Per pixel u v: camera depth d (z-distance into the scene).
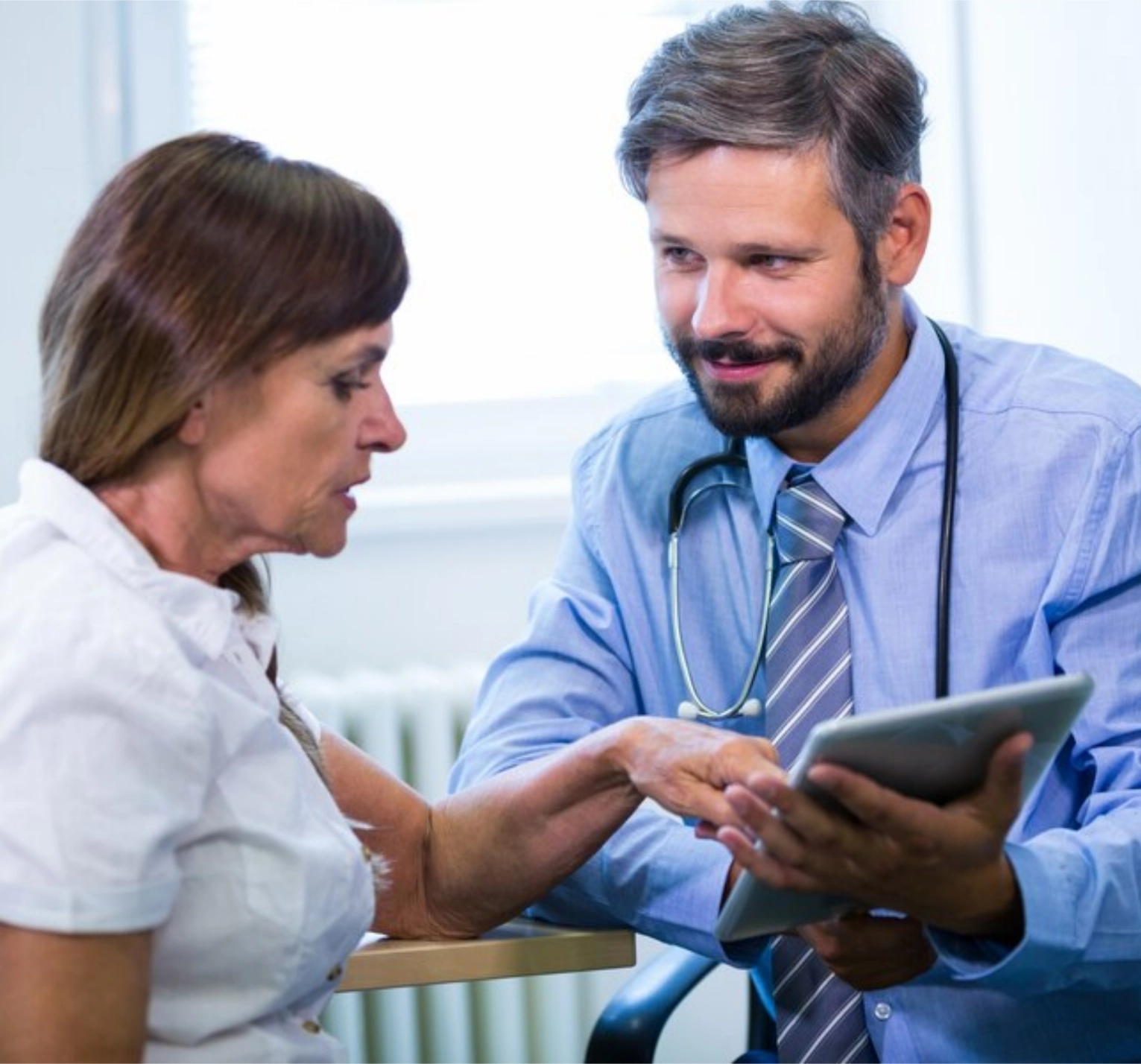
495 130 2.51
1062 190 2.17
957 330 1.64
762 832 1.12
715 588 1.59
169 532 1.14
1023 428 1.51
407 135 2.49
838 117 1.40
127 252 1.10
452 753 2.29
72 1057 1.01
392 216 1.17
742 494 1.59
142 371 1.09
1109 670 1.45
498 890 1.43
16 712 1.02
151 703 1.04
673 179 1.41
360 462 1.19
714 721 1.57
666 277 1.47
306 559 2.36
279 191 1.12
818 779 1.06
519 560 2.41
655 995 1.54
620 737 1.36
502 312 2.54
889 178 1.44
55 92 2.23
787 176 1.39
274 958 1.13
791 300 1.41
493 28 2.49
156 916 1.04
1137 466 1.47
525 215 2.53
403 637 2.39
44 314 1.15
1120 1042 1.43
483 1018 2.33
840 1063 1.45
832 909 1.24
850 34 1.44
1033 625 1.47
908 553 1.50
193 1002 1.13
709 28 1.45
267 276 1.09
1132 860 1.31
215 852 1.12
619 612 1.63
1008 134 2.27
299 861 1.13
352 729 2.26
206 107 2.43
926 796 1.13
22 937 1.01
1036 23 2.18
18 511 1.11
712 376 1.45
